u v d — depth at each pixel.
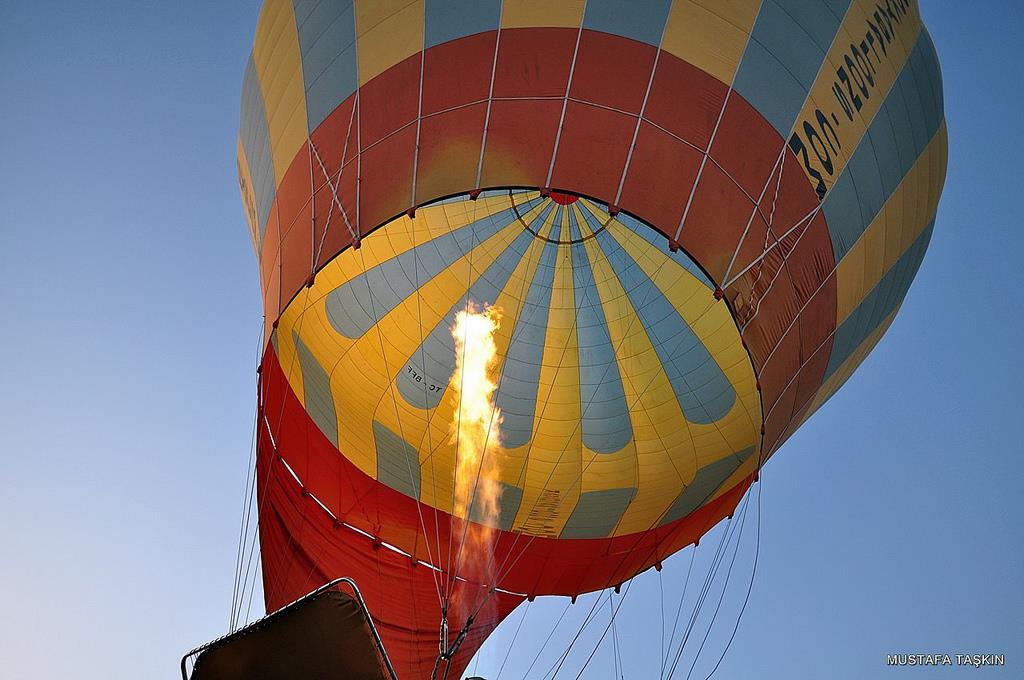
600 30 10.20
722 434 15.14
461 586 15.42
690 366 15.53
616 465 15.98
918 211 13.40
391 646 14.59
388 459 15.37
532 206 15.43
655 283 15.61
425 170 9.84
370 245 14.74
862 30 11.85
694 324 15.45
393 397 15.61
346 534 14.36
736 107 10.30
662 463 15.71
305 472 13.78
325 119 10.85
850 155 11.50
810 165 10.88
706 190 9.87
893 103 12.33
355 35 10.95
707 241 9.70
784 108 10.70
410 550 15.12
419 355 15.78
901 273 13.75
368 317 15.14
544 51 10.12
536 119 9.85
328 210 10.34
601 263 15.77
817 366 11.87
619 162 9.69
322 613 6.25
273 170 11.66
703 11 10.45
